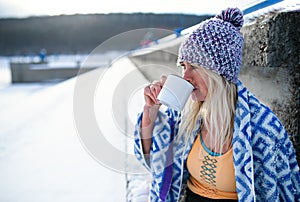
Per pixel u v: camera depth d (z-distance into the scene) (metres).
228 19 1.35
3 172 3.41
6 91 15.90
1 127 5.78
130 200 2.23
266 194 1.30
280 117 1.71
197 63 1.29
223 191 1.44
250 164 1.24
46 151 4.04
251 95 1.34
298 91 1.56
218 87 1.29
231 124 1.36
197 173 1.48
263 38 1.60
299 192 1.39
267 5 1.80
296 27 1.50
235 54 1.27
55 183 2.98
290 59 1.54
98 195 2.61
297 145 1.61
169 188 1.54
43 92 12.41
